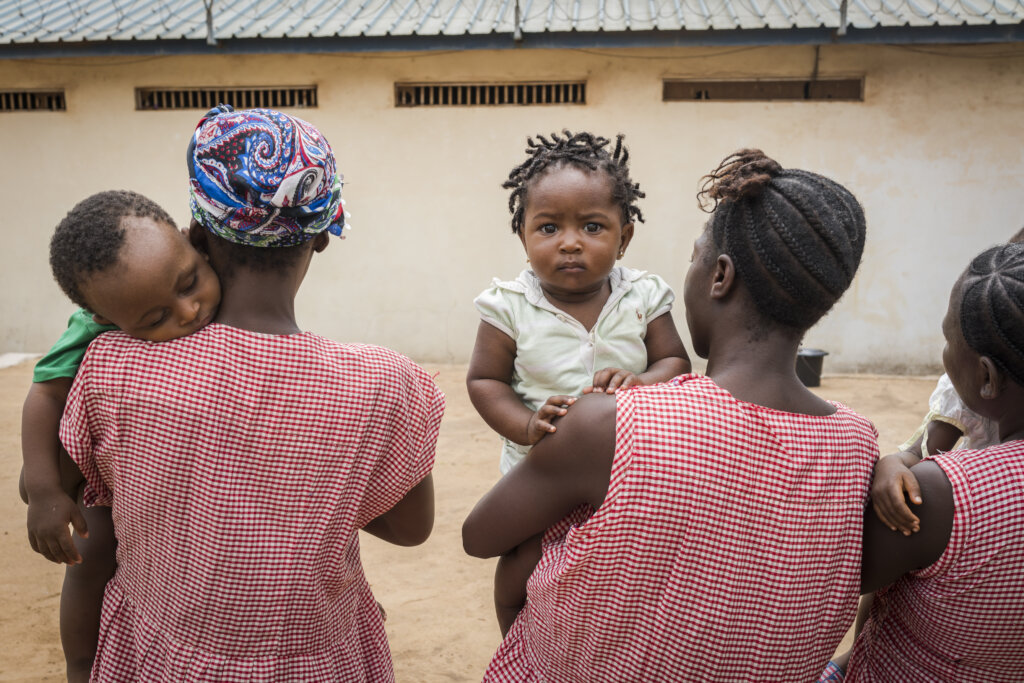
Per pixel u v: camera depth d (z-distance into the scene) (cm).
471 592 355
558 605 128
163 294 127
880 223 862
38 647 307
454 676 289
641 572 120
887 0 845
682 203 877
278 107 913
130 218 126
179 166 919
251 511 136
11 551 392
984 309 125
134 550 141
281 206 130
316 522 141
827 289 119
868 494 128
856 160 854
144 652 142
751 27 772
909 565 126
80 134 921
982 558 119
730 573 120
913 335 880
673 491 116
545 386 194
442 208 906
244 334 134
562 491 130
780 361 125
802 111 851
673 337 204
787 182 123
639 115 868
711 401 119
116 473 136
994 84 825
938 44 800
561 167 185
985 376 128
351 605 156
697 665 125
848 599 127
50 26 878
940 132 840
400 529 169
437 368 912
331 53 848
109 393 131
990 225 852
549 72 870
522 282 200
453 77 881
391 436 147
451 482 509
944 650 130
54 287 955
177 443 132
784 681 128
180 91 921
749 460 117
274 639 142
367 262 924
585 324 194
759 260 120
